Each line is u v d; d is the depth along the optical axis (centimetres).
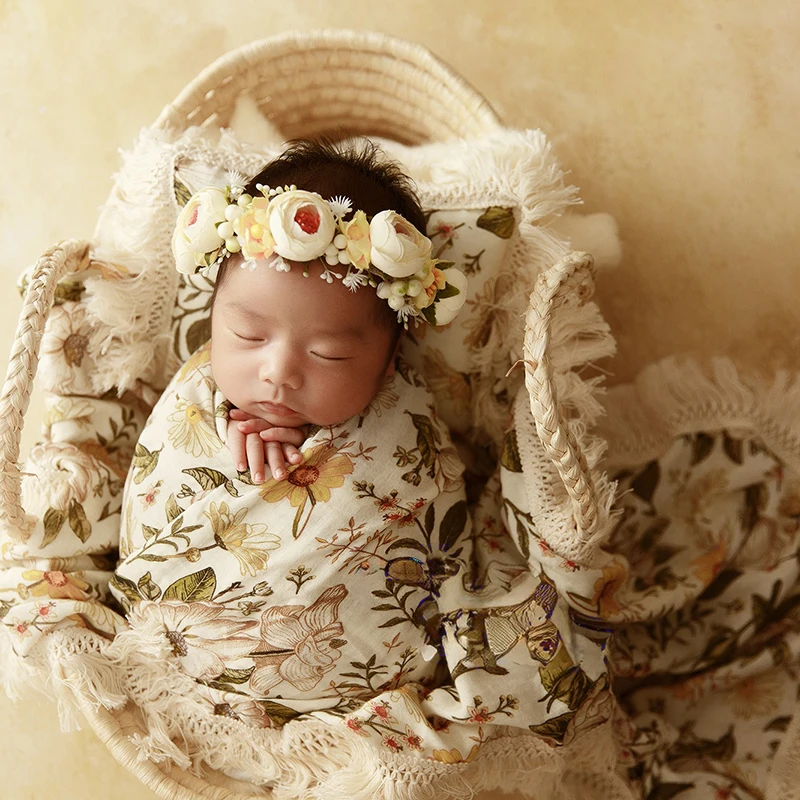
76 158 173
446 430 122
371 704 107
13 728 149
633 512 144
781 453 143
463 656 110
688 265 163
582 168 165
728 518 143
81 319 122
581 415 118
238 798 111
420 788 104
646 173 164
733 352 163
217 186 117
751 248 162
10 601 113
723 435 145
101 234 125
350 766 107
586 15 168
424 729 106
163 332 127
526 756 112
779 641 135
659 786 127
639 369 164
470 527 121
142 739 112
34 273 106
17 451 102
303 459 107
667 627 138
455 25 170
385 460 110
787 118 163
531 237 119
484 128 129
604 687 114
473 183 118
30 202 172
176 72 173
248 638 108
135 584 111
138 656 113
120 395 126
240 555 106
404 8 170
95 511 120
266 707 111
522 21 169
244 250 96
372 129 143
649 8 167
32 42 175
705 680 134
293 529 106
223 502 107
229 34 172
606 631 118
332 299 98
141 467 114
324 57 132
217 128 133
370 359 104
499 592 116
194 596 108
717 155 164
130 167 121
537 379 94
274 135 133
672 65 166
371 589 109
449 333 122
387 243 94
